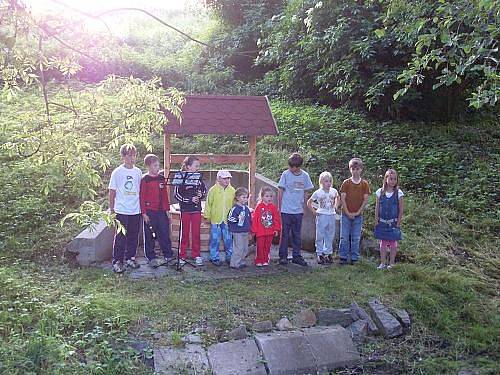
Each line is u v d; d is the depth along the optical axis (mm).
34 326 4922
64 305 5199
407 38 9594
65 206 7828
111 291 5719
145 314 5199
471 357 5227
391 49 11602
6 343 4496
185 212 6633
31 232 7148
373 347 5234
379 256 7273
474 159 10516
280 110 12375
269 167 9656
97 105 4508
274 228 6719
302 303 5672
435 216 8352
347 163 10031
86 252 6500
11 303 5188
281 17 13891
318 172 9539
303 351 4938
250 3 16984
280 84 13938
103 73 13477
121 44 9227
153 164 6492
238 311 5418
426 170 9938
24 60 4016
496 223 8250
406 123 12125
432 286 6277
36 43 4047
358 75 11703
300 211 6859
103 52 4758
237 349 4836
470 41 5582
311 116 11891
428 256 7195
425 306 5781
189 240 7039
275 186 7988
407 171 9820
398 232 6754
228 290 5875
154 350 4684
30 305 5211
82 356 4559
